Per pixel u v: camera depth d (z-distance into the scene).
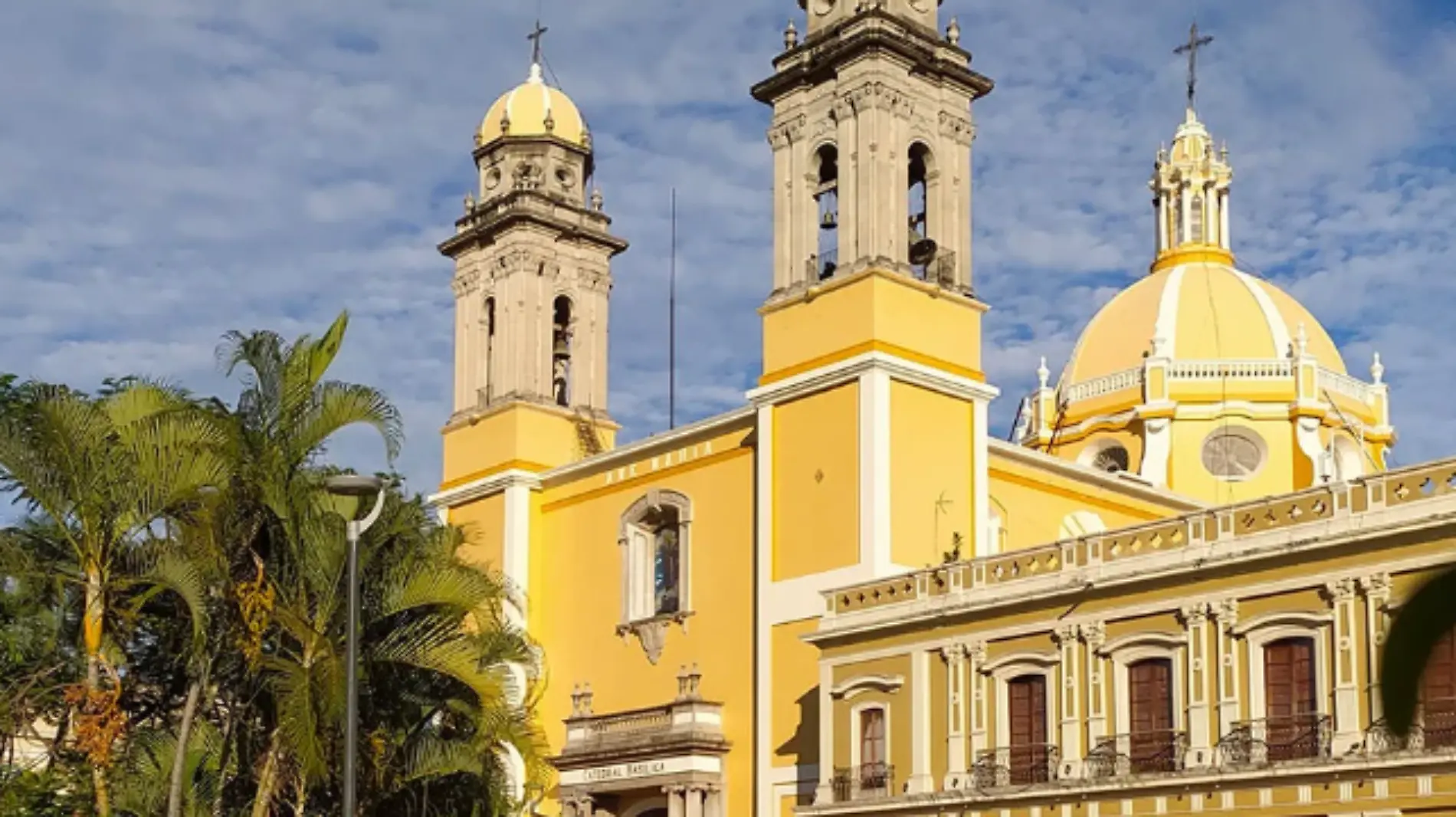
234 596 33.22
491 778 38.38
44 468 32.69
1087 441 70.25
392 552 35.41
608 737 51.50
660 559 55.09
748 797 49.03
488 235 62.34
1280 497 35.22
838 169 50.47
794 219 51.38
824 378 48.56
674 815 49.00
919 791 40.16
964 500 49.06
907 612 41.53
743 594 51.03
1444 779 31.22
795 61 51.84
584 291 62.69
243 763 35.72
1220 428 67.88
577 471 57.69
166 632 35.03
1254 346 70.44
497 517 59.19
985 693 39.66
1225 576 35.59
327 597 33.22
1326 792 32.94
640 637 53.97
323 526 33.41
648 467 55.22
